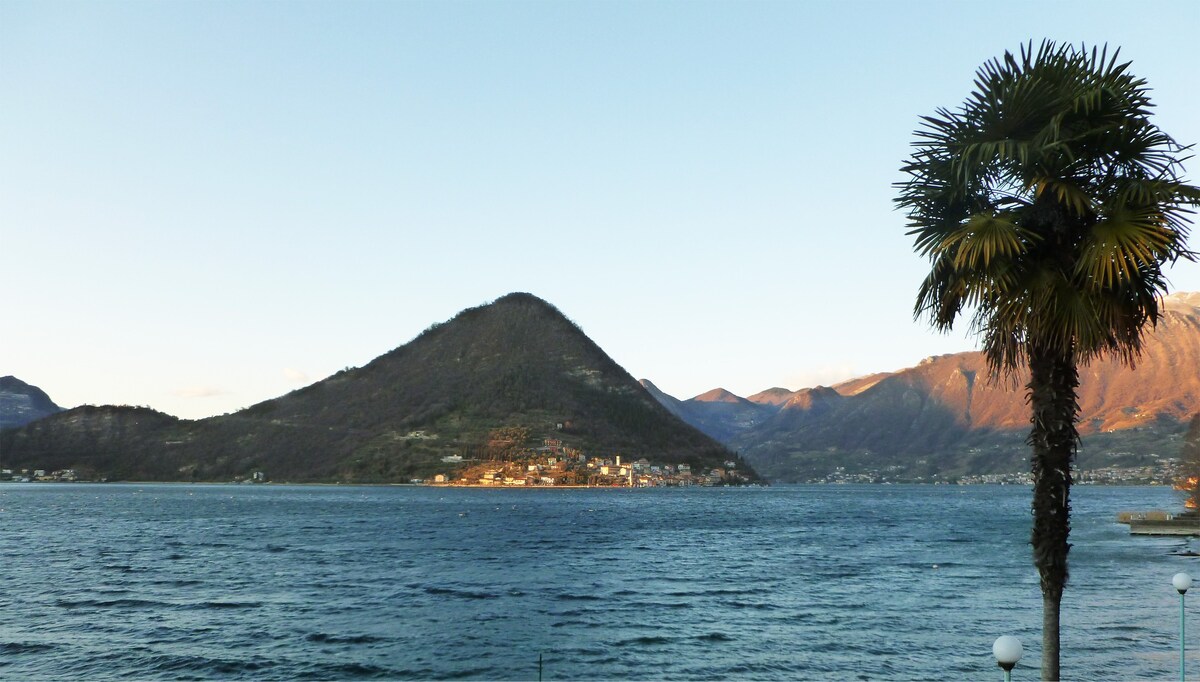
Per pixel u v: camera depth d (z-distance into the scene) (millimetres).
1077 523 119875
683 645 33000
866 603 43531
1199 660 28812
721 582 53000
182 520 128125
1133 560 65188
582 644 33156
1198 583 50188
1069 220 11352
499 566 62531
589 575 56969
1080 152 11320
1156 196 10703
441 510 168500
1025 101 11016
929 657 30453
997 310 11391
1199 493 106688
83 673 28359
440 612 40656
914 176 12148
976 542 89125
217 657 30703
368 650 32031
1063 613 39125
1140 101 11008
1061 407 11289
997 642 10773
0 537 91250
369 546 80188
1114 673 26922
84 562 64000
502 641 33750
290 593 46938
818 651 31672
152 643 33000
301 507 180000
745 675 28188
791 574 57812
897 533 105500
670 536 98812
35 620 37844
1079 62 11344
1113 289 10945
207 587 49281
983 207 11953
